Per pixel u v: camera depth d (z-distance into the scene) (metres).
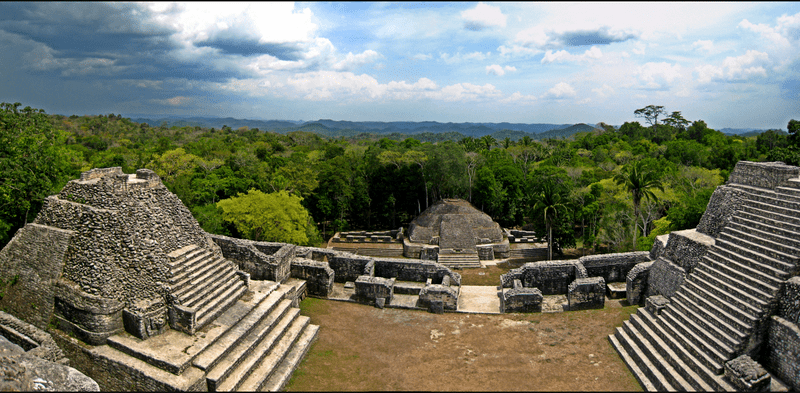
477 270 38.84
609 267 26.86
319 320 23.69
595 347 20.19
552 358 19.38
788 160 45.56
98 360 17.20
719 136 102.81
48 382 15.05
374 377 18.25
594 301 24.23
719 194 22.53
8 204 28.62
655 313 20.02
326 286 26.31
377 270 28.86
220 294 20.75
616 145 100.25
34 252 19.75
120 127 159.12
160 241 20.16
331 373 18.66
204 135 150.50
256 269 25.69
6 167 28.20
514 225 60.50
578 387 17.12
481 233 45.94
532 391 16.89
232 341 18.12
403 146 83.31
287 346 19.73
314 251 29.69
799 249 16.91
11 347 16.83
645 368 17.67
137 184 20.41
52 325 18.78
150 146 96.62
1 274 20.31
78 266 18.83
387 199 61.03
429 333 22.19
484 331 22.23
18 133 31.52
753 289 17.03
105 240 18.72
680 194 47.34
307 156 87.06
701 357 16.44
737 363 15.23
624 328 20.69
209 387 16.22
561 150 91.69
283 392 17.25
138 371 16.27
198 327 18.42
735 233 19.98
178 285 18.98
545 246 47.22
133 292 18.36
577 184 60.59
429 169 59.28
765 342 16.44
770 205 19.64
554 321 23.08
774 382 15.66
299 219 40.09
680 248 22.36
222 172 60.62
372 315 24.38
